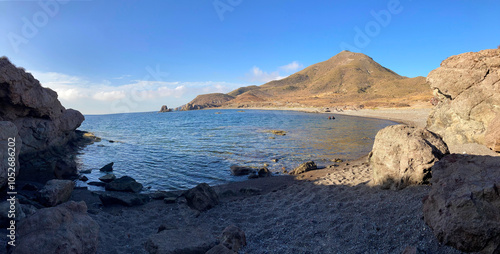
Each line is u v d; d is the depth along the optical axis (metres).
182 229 7.25
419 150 8.84
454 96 15.17
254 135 38.03
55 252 5.06
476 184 5.32
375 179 10.34
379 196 8.91
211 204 10.60
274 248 6.57
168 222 9.18
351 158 21.34
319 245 6.38
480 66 13.77
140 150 27.20
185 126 60.91
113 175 16.30
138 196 12.05
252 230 7.97
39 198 10.19
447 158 7.03
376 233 6.23
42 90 20.81
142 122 87.56
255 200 11.30
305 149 25.73
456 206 5.09
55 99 23.11
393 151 9.50
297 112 121.06
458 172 6.11
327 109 109.31
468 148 13.40
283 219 8.62
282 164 19.92
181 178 16.62
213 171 18.20
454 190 5.59
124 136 41.31
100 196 11.52
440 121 16.72
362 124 52.12
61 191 10.63
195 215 9.73
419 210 6.62
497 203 4.82
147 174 17.70
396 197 8.26
